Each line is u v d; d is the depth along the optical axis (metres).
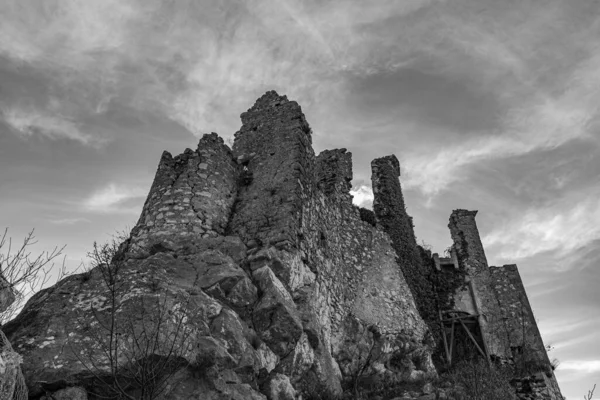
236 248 10.99
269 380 8.48
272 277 10.25
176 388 7.06
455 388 13.76
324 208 15.42
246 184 13.52
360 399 11.60
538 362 19.08
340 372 12.02
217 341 7.96
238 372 8.04
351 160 20.72
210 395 7.22
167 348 7.18
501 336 20.22
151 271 9.16
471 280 22.06
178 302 8.36
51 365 6.88
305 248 12.36
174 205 11.73
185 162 12.77
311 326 10.25
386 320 15.73
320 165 20.06
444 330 19.81
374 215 20.53
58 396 6.61
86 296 8.44
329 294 13.60
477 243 23.41
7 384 6.09
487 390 13.84
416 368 14.47
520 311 20.91
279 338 9.35
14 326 7.90
